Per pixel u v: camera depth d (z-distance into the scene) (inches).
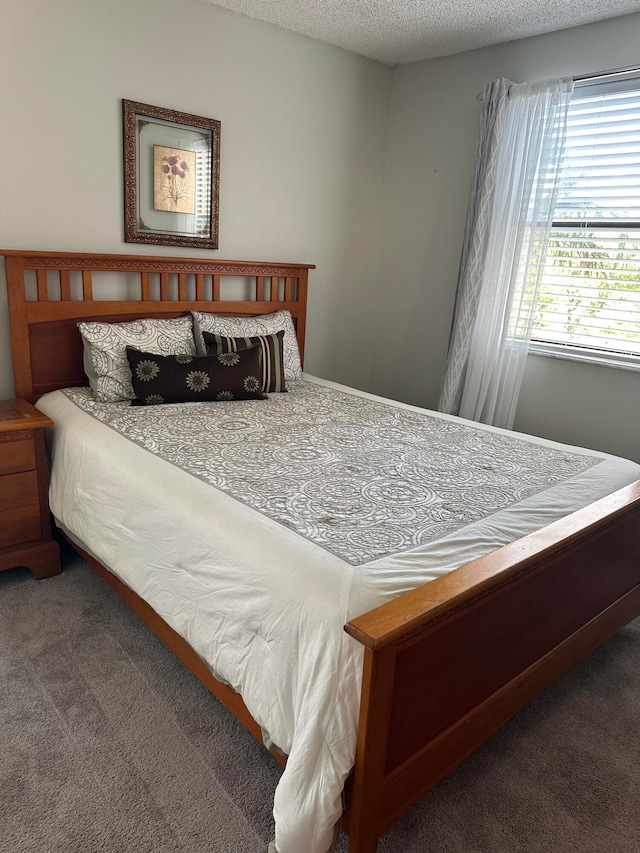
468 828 55.2
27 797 55.6
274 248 137.5
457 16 114.7
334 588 49.1
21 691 68.9
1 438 86.0
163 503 67.4
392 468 78.4
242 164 127.4
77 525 84.5
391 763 48.7
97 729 63.9
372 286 160.6
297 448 84.5
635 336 118.0
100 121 106.6
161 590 67.0
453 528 61.3
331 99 138.3
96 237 110.8
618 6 106.5
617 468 83.2
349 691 45.3
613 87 113.5
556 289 127.8
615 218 117.8
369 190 152.3
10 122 97.3
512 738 66.7
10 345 104.9
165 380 102.7
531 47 123.2
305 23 122.5
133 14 106.2
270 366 117.8
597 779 61.6
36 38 97.0
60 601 87.4
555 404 128.9
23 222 102.0
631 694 74.8
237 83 122.3
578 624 71.1
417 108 144.5
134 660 75.1
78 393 104.4
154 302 117.6
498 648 58.0
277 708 50.4
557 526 61.6
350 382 162.9
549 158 118.8
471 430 99.3
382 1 109.7
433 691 51.0
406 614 43.9
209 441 85.4
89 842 51.6
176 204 118.6
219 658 57.4
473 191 129.6
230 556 57.2
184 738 63.4
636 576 81.2
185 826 53.6
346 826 47.6
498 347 129.7
